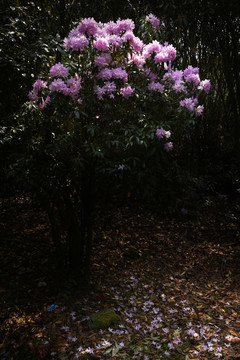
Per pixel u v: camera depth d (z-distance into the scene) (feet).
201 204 20.39
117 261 14.08
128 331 9.61
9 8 10.46
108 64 9.34
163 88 9.58
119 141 9.29
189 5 16.07
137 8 16.79
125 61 9.71
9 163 10.19
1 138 9.91
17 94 10.95
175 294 11.95
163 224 18.16
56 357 8.41
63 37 11.43
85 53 9.17
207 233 17.79
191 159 21.31
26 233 15.20
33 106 9.65
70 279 11.43
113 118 9.64
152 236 16.89
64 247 14.02
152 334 9.52
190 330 9.76
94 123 9.68
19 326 9.36
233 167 21.71
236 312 10.86
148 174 10.77
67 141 9.52
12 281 11.40
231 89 20.18
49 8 11.53
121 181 10.80
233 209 20.35
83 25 8.98
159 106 9.72
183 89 9.80
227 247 16.35
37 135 10.11
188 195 17.02
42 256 13.42
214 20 17.94
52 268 12.48
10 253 13.42
